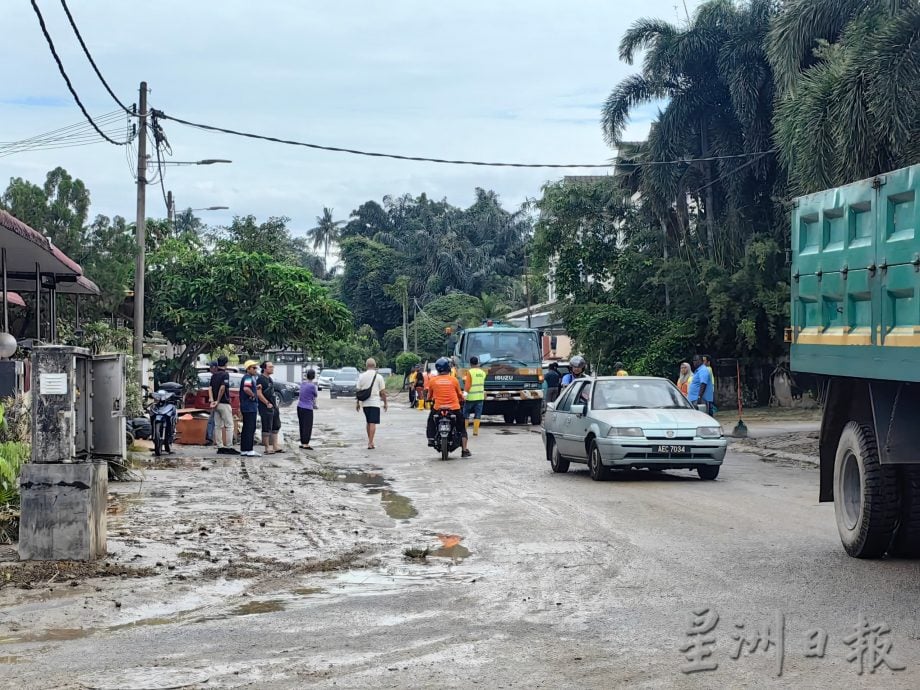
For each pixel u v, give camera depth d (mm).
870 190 8422
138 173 24312
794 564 8844
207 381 33531
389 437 26656
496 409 32656
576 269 40906
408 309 97875
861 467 8898
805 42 23469
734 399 37188
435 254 98500
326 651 6195
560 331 53469
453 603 7527
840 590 7750
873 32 20641
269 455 21078
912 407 8391
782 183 35031
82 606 7512
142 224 24344
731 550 9570
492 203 104750
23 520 8883
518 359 32438
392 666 5848
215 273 28469
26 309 24172
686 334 35875
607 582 8180
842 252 8914
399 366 78750
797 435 24000
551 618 6984
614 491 14453
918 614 6953
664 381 17062
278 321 27922
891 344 7984
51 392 8906
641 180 39000
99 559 9125
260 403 21266
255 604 7613
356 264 103062
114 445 9523
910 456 8398
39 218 24109
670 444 15281
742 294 34750
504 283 96500
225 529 11133
